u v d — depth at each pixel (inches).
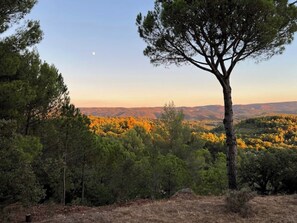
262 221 238.7
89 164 687.1
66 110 566.3
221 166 990.4
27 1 410.9
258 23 339.3
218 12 343.6
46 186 594.2
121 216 258.7
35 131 555.5
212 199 328.8
